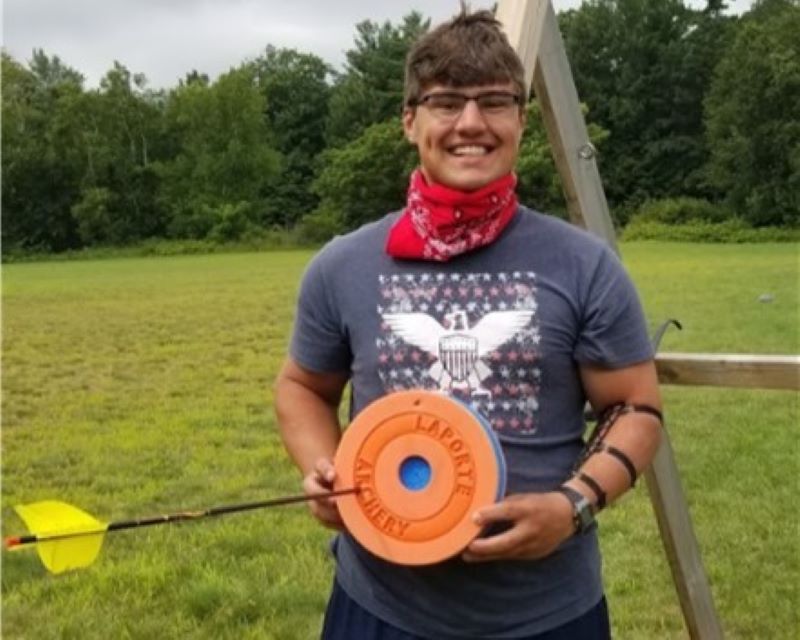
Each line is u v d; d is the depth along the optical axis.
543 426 1.89
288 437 2.08
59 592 4.64
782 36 41.84
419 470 1.83
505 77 1.88
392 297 1.92
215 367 12.00
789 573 4.80
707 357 2.60
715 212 43.19
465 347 1.87
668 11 47.16
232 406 9.51
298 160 68.25
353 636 1.99
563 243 1.91
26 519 1.72
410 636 1.93
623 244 38.62
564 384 1.90
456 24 1.93
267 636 4.16
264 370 11.67
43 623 4.32
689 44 47.09
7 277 33.28
